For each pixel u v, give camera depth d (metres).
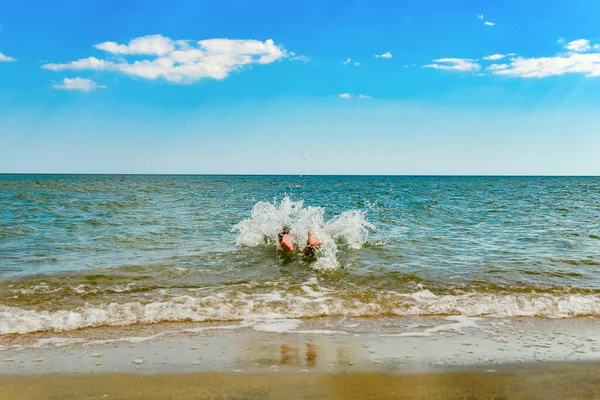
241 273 8.44
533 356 4.82
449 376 4.32
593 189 49.38
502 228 14.88
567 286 7.59
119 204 23.09
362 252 10.54
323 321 5.95
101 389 3.97
